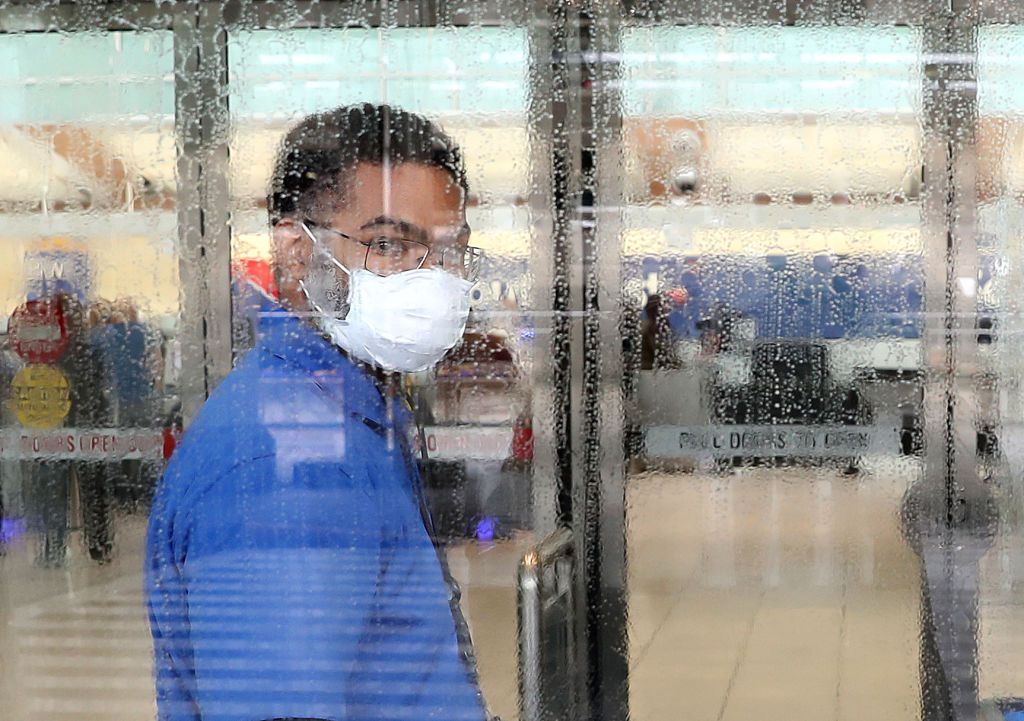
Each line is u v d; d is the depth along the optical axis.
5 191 1.69
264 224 1.67
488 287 1.72
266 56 1.65
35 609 1.71
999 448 1.77
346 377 1.10
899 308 1.76
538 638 1.64
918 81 1.70
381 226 1.20
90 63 1.68
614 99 1.71
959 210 1.72
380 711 1.02
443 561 1.19
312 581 0.98
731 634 1.79
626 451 1.77
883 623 1.78
